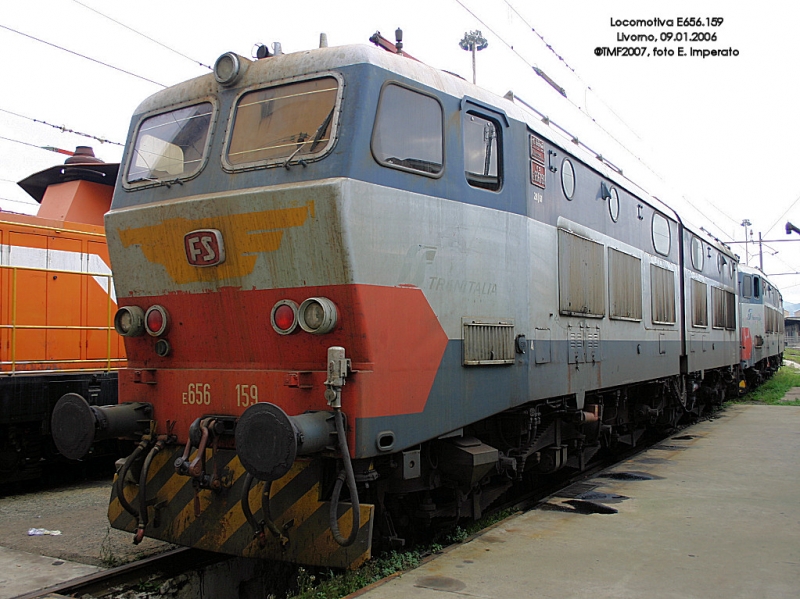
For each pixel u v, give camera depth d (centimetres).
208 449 507
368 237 466
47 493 873
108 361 985
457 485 568
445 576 463
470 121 577
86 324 973
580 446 824
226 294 510
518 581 453
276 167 486
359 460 470
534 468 765
